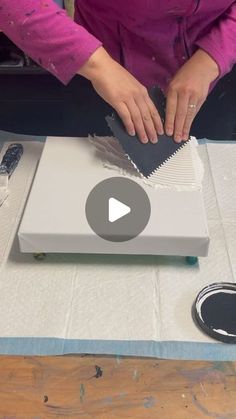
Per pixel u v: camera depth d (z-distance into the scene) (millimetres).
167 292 673
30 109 1805
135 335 619
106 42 960
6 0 688
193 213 688
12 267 707
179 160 776
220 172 896
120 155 782
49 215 683
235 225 780
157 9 841
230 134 1280
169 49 937
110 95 740
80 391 561
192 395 556
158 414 540
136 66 969
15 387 567
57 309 651
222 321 623
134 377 575
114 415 539
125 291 675
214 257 723
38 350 603
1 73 1834
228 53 848
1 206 813
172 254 683
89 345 607
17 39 733
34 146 954
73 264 711
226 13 892
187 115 788
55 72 758
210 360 592
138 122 750
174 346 606
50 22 703
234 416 538
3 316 642
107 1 861
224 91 1185
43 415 540
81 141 825
